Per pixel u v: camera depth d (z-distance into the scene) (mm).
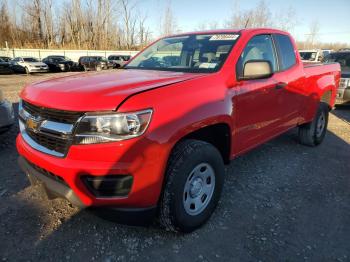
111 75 2986
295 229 2854
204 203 2820
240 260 2438
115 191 2270
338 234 2791
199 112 2537
